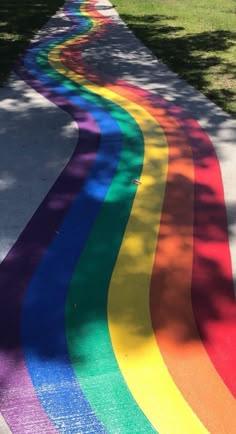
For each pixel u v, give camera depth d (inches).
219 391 95.4
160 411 91.6
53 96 266.7
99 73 320.8
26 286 120.7
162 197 163.6
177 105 258.4
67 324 109.9
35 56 359.9
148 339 106.6
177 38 448.1
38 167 180.9
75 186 168.1
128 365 100.5
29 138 207.6
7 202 157.1
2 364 99.7
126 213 153.6
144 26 514.3
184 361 101.7
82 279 124.1
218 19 573.3
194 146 204.8
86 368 99.5
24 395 93.9
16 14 561.9
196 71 328.5
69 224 146.5
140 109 250.2
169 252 135.9
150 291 120.8
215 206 158.9
